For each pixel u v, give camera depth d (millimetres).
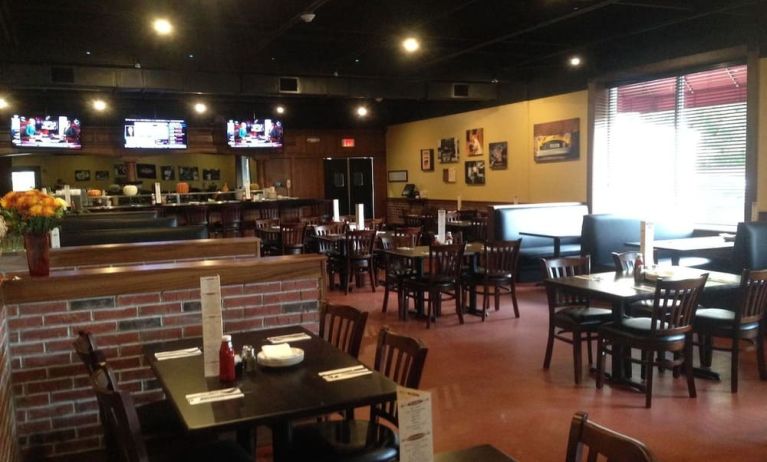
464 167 11656
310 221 10203
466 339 5523
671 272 4488
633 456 1488
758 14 6613
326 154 13812
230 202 11281
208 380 2430
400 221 13719
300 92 9094
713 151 7441
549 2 6082
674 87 7836
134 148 11375
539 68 9680
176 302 3359
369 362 4879
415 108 13031
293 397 2232
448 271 6023
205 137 12445
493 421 3703
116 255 4824
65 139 10836
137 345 3291
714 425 3582
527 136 10055
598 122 8766
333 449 2381
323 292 3684
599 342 4211
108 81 8008
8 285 3049
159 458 2361
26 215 3178
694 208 7711
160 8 6047
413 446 1444
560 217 8719
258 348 2875
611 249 7473
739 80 7094
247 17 6398
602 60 8555
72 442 3191
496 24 6977
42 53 7453
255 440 3139
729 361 4777
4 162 12930
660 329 3861
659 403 3938
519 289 7809
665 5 6219
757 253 5945
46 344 3137
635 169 8422
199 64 8406
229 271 3467
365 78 9461
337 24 6859
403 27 7004
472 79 9742
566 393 4148
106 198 10609
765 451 3248
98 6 5938
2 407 2680
